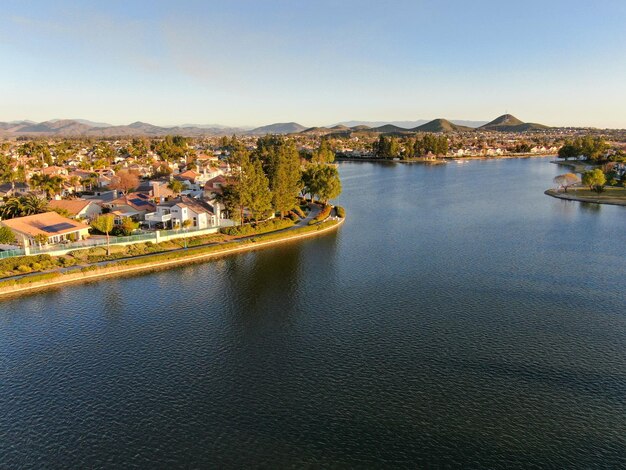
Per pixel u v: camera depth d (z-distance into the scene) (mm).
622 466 42125
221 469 42094
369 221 151750
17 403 51625
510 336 66125
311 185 170375
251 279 92125
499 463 42500
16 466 42688
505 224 143625
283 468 42094
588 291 83375
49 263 92500
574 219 149875
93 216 128000
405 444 44906
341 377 56250
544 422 47875
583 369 57500
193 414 49594
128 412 50062
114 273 94750
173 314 75062
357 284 88438
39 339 66375
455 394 52562
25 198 123000
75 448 44875
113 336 67375
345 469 41938
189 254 105562
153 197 144875
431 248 115188
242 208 132875
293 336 66938
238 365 59219
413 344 64125
